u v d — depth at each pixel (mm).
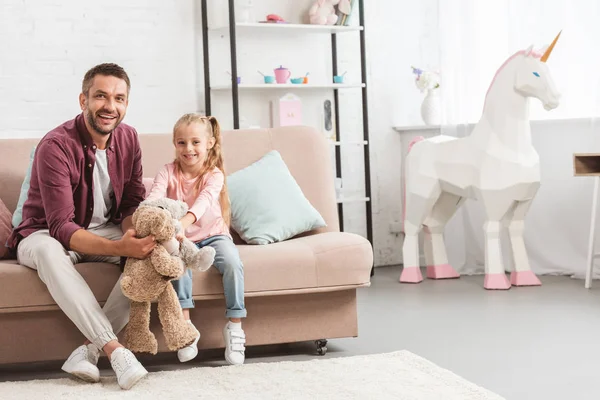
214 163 3199
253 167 3566
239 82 5047
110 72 2904
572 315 3797
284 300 3125
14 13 4664
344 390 2617
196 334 2857
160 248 2758
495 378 2814
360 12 5234
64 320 2955
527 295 4320
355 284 3125
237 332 2990
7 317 2900
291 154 3689
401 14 5680
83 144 2963
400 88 5703
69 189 2922
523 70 4355
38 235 2928
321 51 5465
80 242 2838
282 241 3432
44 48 4730
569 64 4812
